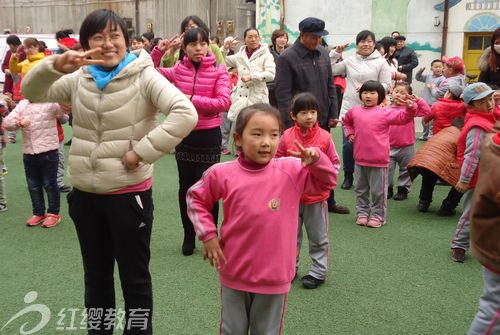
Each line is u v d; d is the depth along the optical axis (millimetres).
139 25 16672
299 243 3789
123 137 2500
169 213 5320
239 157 2344
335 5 12914
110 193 2516
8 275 3811
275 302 2334
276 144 2244
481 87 3789
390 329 3102
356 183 5039
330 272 3926
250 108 2250
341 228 4949
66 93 2604
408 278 3822
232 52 8570
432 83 9445
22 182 6586
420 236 4734
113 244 2625
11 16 19094
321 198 3553
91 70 2496
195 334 3012
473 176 3865
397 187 6234
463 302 3447
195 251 4277
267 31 13820
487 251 2299
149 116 2568
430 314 3287
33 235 4676
